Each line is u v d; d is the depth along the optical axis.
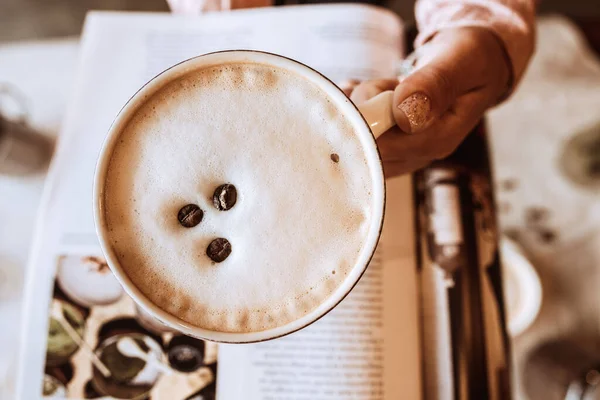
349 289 0.22
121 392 0.31
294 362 0.31
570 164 0.44
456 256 0.32
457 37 0.28
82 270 0.32
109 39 0.35
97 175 0.22
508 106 0.46
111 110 0.34
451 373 0.31
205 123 0.23
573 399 0.35
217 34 0.34
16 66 0.46
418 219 0.33
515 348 0.41
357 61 0.34
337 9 0.34
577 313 0.41
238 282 0.22
